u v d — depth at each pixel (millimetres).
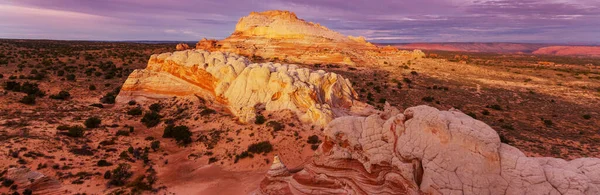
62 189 25453
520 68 128875
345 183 18672
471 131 15594
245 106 41312
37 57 107312
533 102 72000
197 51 52250
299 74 44250
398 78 91062
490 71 106312
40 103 50781
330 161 19344
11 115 41250
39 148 30516
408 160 16547
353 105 45469
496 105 66062
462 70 106375
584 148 41250
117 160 31297
